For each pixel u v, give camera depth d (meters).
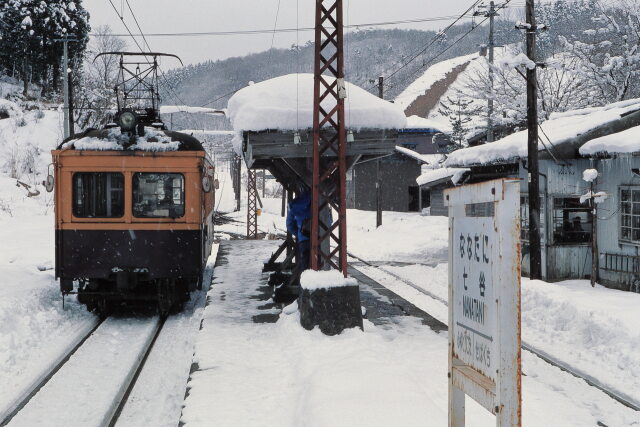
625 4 22.17
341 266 8.57
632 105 13.76
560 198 13.55
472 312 3.28
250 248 20.94
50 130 42.53
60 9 49.59
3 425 5.61
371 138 9.45
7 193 32.47
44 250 19.44
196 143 10.98
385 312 10.02
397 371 5.98
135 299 10.73
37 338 8.75
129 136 10.50
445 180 32.28
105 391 6.62
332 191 9.16
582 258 13.63
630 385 6.48
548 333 8.98
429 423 4.65
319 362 6.57
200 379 6.18
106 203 10.35
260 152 9.29
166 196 10.48
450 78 86.00
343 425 4.60
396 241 24.77
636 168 11.73
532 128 12.52
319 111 8.96
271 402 5.56
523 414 5.44
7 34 50.22
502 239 2.88
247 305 10.29
